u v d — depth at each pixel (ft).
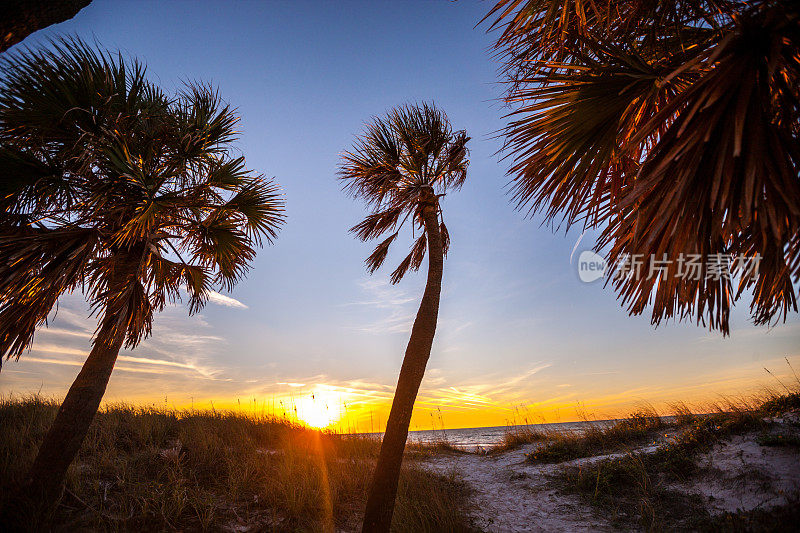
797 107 6.61
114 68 12.73
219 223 16.06
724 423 18.26
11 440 14.43
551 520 14.35
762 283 8.09
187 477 14.61
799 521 10.19
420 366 12.59
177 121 14.56
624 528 13.05
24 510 10.07
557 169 9.24
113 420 20.12
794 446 14.65
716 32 7.95
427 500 15.23
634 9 8.89
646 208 6.82
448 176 16.60
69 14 7.24
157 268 15.38
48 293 10.38
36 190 11.66
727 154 5.76
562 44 9.47
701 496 13.93
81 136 11.07
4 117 10.91
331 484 16.15
